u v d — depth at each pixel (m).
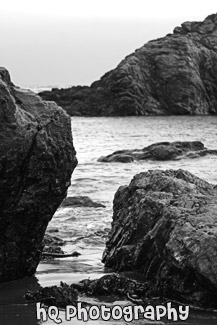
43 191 13.79
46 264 15.34
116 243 15.54
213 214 13.55
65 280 13.83
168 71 109.06
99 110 105.81
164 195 15.01
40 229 14.16
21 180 13.42
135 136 65.69
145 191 15.95
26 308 11.95
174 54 111.06
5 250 13.65
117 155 40.62
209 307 12.20
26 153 13.23
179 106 107.94
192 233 12.77
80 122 89.00
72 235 18.66
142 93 106.75
